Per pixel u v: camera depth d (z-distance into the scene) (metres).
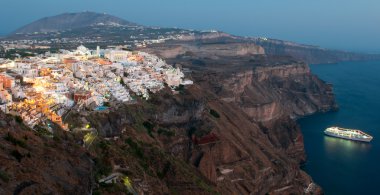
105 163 162.25
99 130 187.00
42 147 129.62
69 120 177.75
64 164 126.69
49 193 107.12
